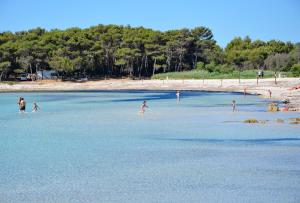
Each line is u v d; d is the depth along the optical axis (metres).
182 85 133.38
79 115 63.69
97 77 165.88
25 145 39.06
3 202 23.61
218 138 42.31
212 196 24.53
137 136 43.81
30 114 66.00
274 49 182.38
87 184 26.72
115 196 24.55
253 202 23.62
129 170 29.98
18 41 164.62
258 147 37.69
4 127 51.16
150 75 169.75
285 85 109.94
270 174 28.86
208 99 90.25
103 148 37.59
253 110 66.69
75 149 37.22
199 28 182.50
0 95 115.50
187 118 58.25
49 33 172.62
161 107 74.50
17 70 155.12
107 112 67.44
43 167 30.78
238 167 30.72
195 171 29.69
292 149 36.69
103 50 162.25
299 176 28.39
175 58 171.62
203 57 175.88
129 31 172.12
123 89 136.12
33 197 24.36
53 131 47.53
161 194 24.88
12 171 29.69
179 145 38.91
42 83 150.38
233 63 172.88
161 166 31.08
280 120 53.78
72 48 157.12
